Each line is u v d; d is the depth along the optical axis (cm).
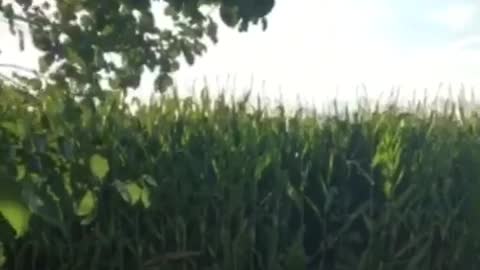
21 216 358
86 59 557
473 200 985
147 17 577
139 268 945
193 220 955
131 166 936
